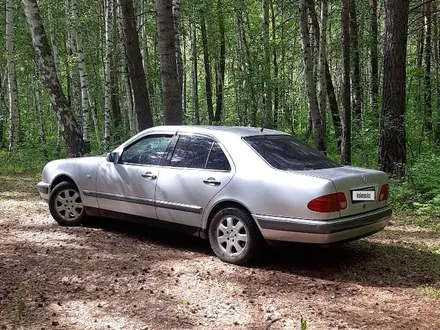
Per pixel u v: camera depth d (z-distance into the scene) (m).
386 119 10.41
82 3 21.75
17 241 6.74
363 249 6.45
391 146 10.42
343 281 5.25
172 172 6.28
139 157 6.76
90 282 5.15
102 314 4.36
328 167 5.89
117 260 5.90
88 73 24.08
